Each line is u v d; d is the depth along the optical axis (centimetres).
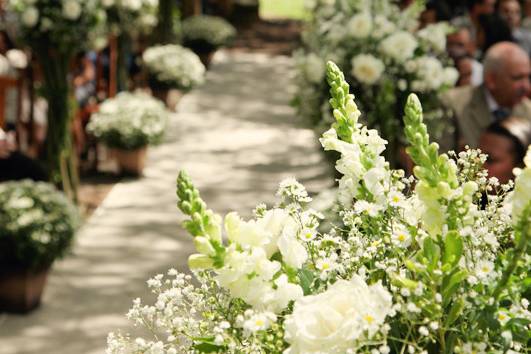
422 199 132
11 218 512
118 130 814
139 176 838
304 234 142
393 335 130
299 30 2127
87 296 557
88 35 666
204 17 1592
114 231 689
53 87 686
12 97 761
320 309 126
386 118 480
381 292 125
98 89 934
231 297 142
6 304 524
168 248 659
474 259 133
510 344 127
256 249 133
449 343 129
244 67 1570
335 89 145
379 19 507
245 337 136
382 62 493
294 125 1107
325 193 293
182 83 1170
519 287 132
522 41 716
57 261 564
